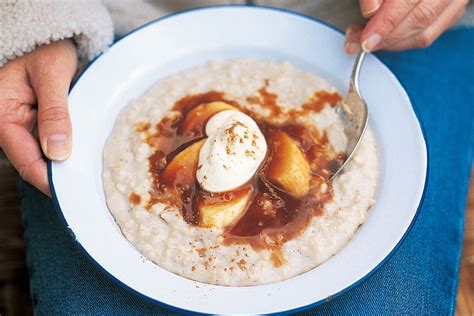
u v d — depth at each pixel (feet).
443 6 1.68
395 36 1.70
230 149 1.44
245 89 1.65
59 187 1.43
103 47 1.70
